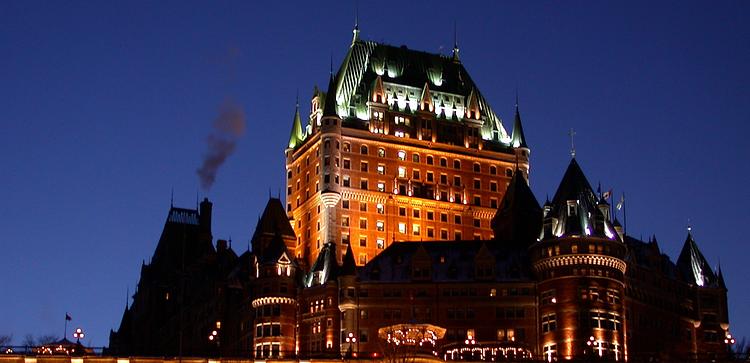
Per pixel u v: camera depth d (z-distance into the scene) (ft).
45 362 515.09
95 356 520.01
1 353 512.22
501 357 620.90
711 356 615.98
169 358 522.06
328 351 610.24
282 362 536.83
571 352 644.69
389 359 544.21
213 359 528.63
